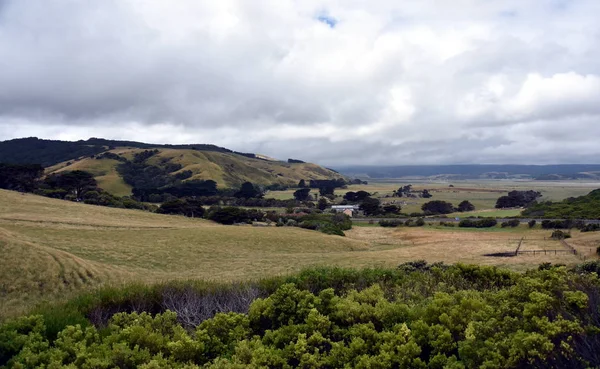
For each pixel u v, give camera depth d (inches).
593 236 2268.7
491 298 246.4
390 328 228.8
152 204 4311.0
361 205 4790.8
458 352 193.0
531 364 167.2
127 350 200.7
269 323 261.7
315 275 406.9
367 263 1585.9
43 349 218.2
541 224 3002.0
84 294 386.9
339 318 246.2
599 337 177.5
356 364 187.0
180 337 225.6
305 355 192.2
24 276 1193.4
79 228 2421.3
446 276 411.2
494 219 3378.4
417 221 3661.4
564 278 235.9
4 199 2950.3
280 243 2561.5
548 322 178.4
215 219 3538.4
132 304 358.9
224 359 187.3
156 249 2143.2
